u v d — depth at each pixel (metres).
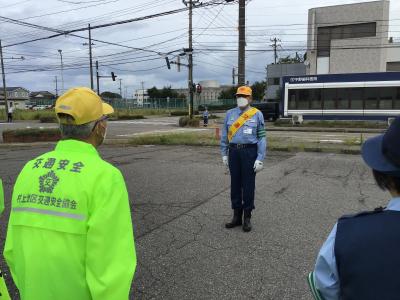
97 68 49.25
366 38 41.53
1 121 46.22
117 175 1.97
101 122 2.16
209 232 5.73
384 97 26.45
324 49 43.75
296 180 9.43
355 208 6.97
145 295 3.91
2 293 2.57
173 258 4.80
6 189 8.61
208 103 84.12
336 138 19.67
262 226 6.00
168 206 7.13
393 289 1.39
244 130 5.75
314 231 5.75
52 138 20.73
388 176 1.55
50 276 1.86
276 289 4.03
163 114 62.88
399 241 1.42
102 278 1.81
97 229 1.82
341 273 1.53
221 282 4.18
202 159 12.98
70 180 1.91
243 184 5.81
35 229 1.90
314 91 28.25
